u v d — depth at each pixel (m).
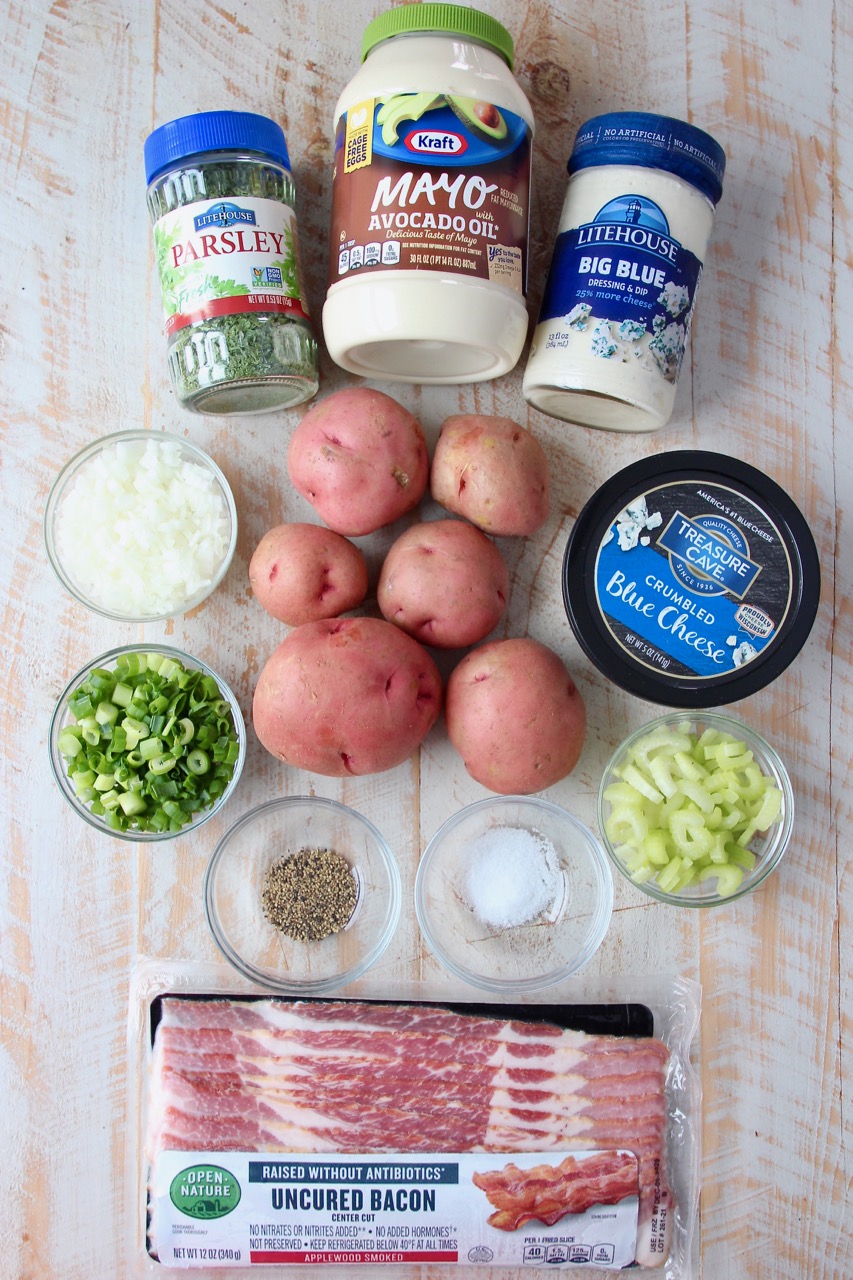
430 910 0.96
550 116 0.98
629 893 0.97
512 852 0.96
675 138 0.85
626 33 0.98
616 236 0.86
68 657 0.98
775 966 0.97
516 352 0.90
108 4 0.98
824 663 0.99
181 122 0.86
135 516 0.92
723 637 0.90
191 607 0.94
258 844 0.97
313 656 0.83
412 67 0.82
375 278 0.83
